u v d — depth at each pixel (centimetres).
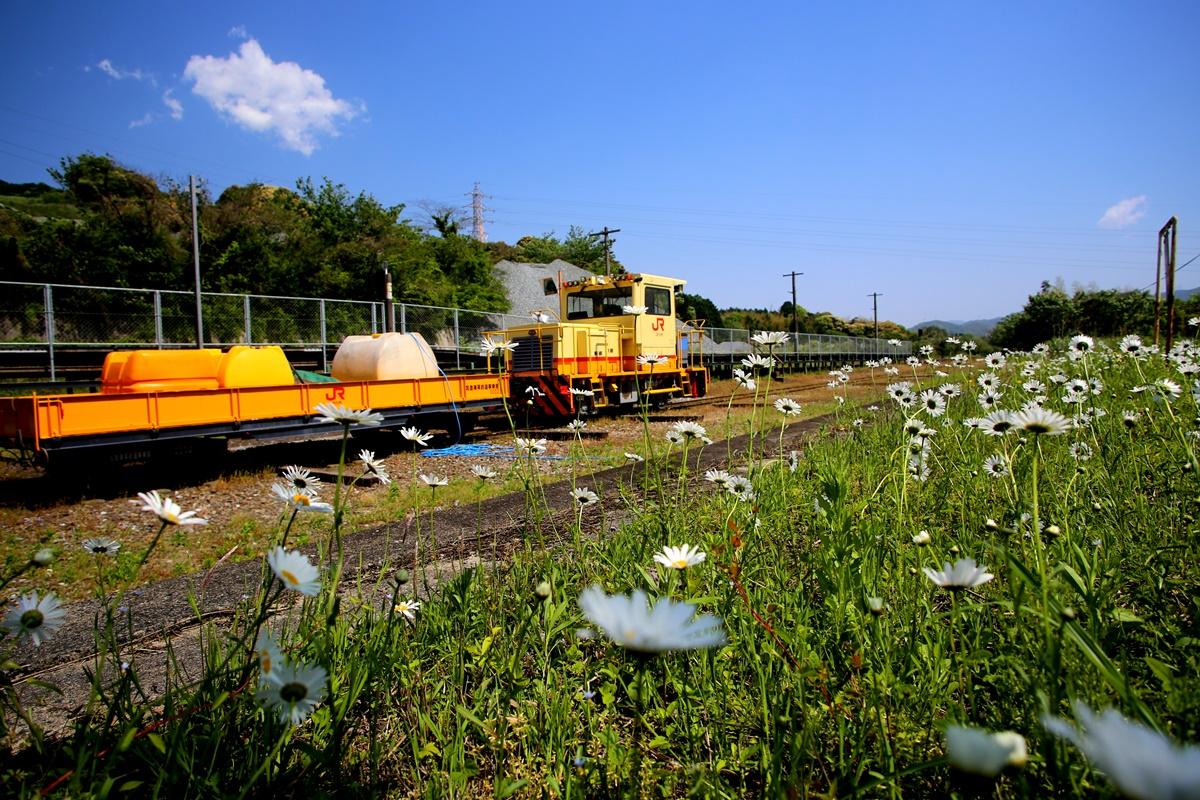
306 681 108
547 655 203
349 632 234
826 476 341
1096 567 198
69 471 691
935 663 181
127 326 1741
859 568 229
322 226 3309
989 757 72
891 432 615
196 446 782
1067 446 385
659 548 288
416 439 304
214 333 1883
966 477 346
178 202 2878
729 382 2644
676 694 211
